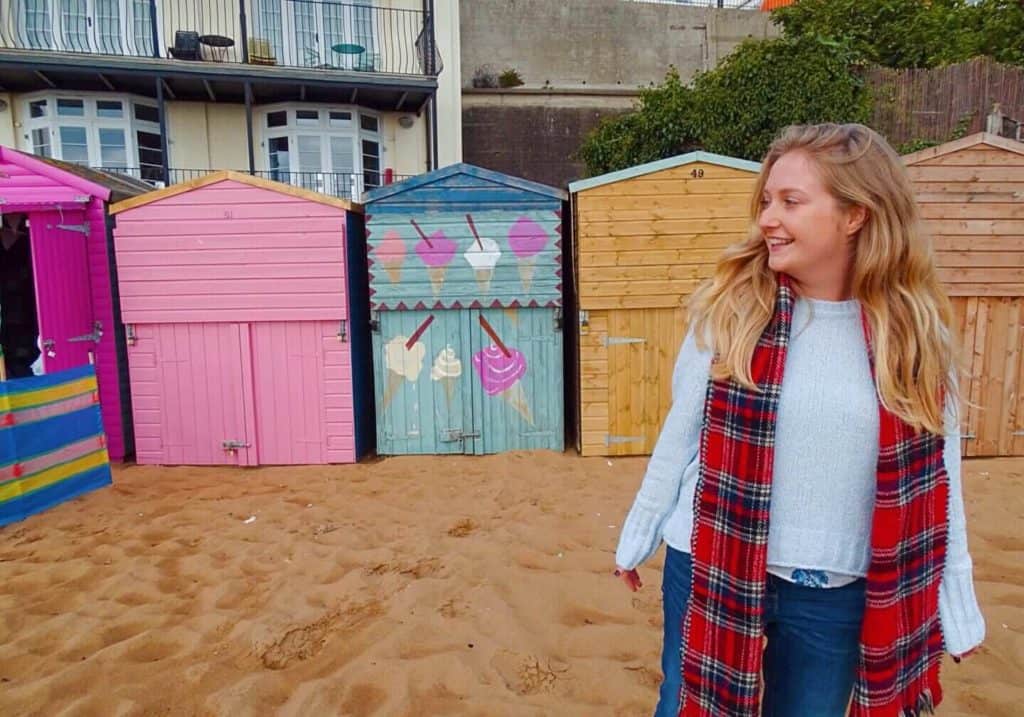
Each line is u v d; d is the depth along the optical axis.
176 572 4.04
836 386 1.48
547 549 4.24
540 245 6.19
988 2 13.68
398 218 6.16
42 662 3.08
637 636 3.20
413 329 6.33
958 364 1.56
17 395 4.93
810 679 1.56
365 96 14.22
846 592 1.52
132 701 2.75
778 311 1.55
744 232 6.05
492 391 6.41
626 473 5.88
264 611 3.52
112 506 5.25
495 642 3.18
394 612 3.46
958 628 1.60
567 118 16.14
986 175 5.82
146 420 6.30
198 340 6.22
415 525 4.73
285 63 13.99
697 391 1.64
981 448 6.20
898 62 12.93
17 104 13.43
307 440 6.32
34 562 4.21
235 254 6.10
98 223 6.25
